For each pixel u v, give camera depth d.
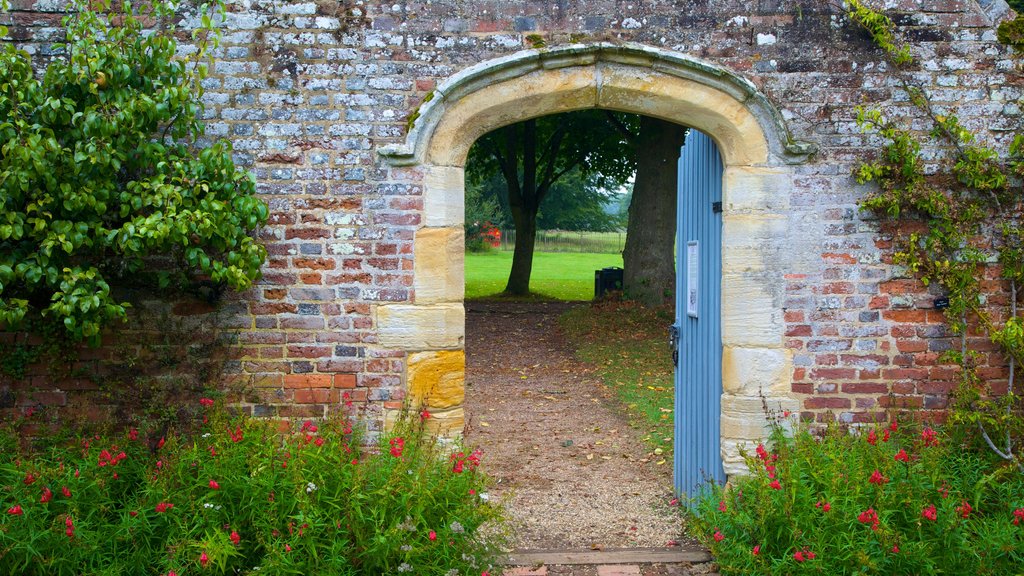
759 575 3.87
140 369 4.46
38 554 3.47
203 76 4.10
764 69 4.44
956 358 4.48
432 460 4.18
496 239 37.94
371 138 4.41
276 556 3.57
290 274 4.44
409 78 4.40
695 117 4.50
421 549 3.72
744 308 4.51
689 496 5.33
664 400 8.45
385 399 4.49
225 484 3.90
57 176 3.93
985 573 3.63
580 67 4.40
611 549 4.57
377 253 4.44
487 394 9.27
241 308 4.46
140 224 3.89
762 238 4.48
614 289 16.09
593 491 5.79
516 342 12.78
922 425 4.55
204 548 3.60
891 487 4.02
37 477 3.87
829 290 4.50
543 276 25.55
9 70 3.97
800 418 4.54
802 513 3.90
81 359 4.45
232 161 4.29
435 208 4.43
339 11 4.39
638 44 4.34
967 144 4.48
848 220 4.48
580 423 7.90
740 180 4.48
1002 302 4.53
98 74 3.97
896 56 4.42
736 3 4.43
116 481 4.10
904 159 4.39
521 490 5.80
